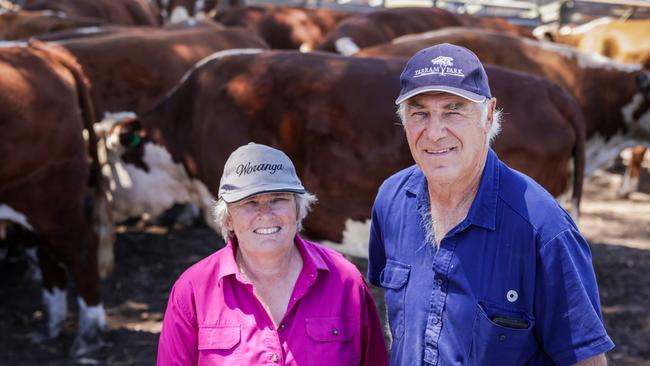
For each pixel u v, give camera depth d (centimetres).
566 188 494
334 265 251
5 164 488
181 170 580
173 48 791
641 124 661
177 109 568
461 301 224
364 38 1007
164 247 768
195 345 245
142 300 629
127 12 1315
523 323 218
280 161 242
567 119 480
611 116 662
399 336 239
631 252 741
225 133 519
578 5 1686
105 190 568
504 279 220
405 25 1057
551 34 1192
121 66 760
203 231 830
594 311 214
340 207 493
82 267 528
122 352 523
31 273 681
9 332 565
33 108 494
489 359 221
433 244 233
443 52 218
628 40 1080
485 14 1869
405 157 471
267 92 505
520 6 1838
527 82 481
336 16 1352
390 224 247
